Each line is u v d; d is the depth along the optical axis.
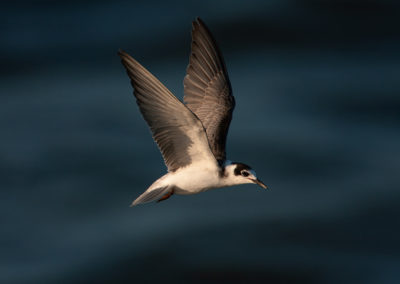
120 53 9.83
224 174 11.32
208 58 12.55
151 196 10.99
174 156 11.00
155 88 9.88
